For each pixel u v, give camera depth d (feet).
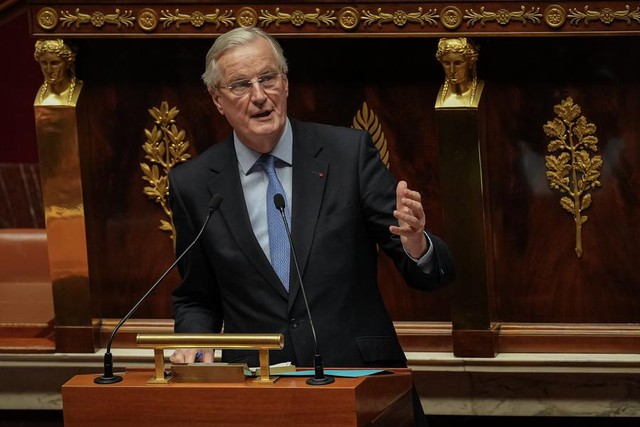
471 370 45.60
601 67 44.70
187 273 36.19
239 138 35.37
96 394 29.12
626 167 45.06
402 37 44.37
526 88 45.29
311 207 34.63
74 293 47.62
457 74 43.75
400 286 47.50
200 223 35.42
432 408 46.47
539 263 46.11
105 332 48.42
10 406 49.14
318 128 35.94
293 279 34.19
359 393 28.09
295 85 46.80
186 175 35.86
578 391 45.50
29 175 72.23
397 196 31.73
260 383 28.68
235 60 34.14
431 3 43.60
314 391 27.96
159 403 28.84
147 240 48.26
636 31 42.60
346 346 34.17
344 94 46.57
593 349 45.65
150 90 47.44
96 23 45.39
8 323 49.83
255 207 35.29
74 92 46.50
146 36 45.21
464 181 44.39
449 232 44.88
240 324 35.01
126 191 48.11
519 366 45.29
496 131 45.73
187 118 47.50
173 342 29.17
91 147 47.91
